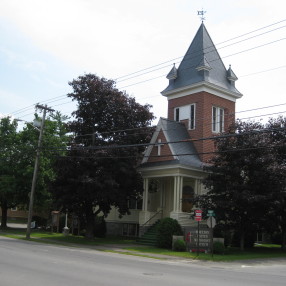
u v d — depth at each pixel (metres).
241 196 23.89
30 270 12.55
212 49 36.22
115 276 12.14
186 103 35.00
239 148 25.14
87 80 30.64
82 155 28.11
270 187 24.75
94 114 30.22
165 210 32.59
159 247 26.14
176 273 14.02
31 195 30.53
